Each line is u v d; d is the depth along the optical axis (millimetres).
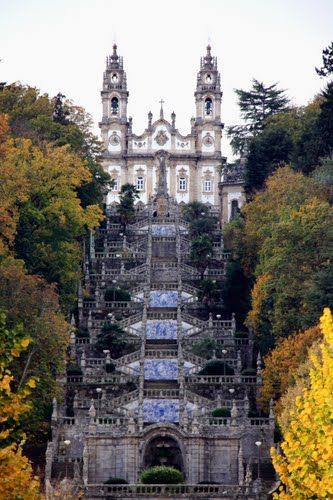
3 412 146125
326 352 156125
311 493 157000
